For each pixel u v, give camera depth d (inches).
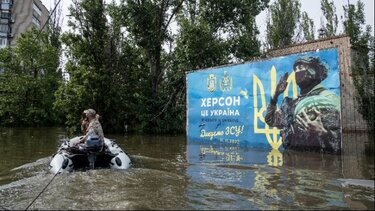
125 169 360.5
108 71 996.6
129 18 1004.6
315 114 439.8
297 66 461.4
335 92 421.7
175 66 995.3
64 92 986.7
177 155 482.3
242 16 1023.0
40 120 1448.1
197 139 596.1
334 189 270.5
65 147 410.3
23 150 573.6
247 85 521.3
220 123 559.5
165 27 1039.6
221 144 557.0
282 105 477.4
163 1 1025.5
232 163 397.1
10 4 2576.3
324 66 433.1
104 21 1010.7
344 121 906.1
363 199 243.1
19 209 241.9
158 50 1021.8
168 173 340.5
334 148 422.3
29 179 336.2
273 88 488.7
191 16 1052.5
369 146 419.8
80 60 992.9
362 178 303.7
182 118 988.6
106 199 252.2
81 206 238.5
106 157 393.1
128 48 1031.0
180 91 980.6
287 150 470.6
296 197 252.1
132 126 1020.5
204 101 585.6
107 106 984.3
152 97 994.1
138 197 255.6
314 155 427.5
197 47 932.6
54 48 1576.0
